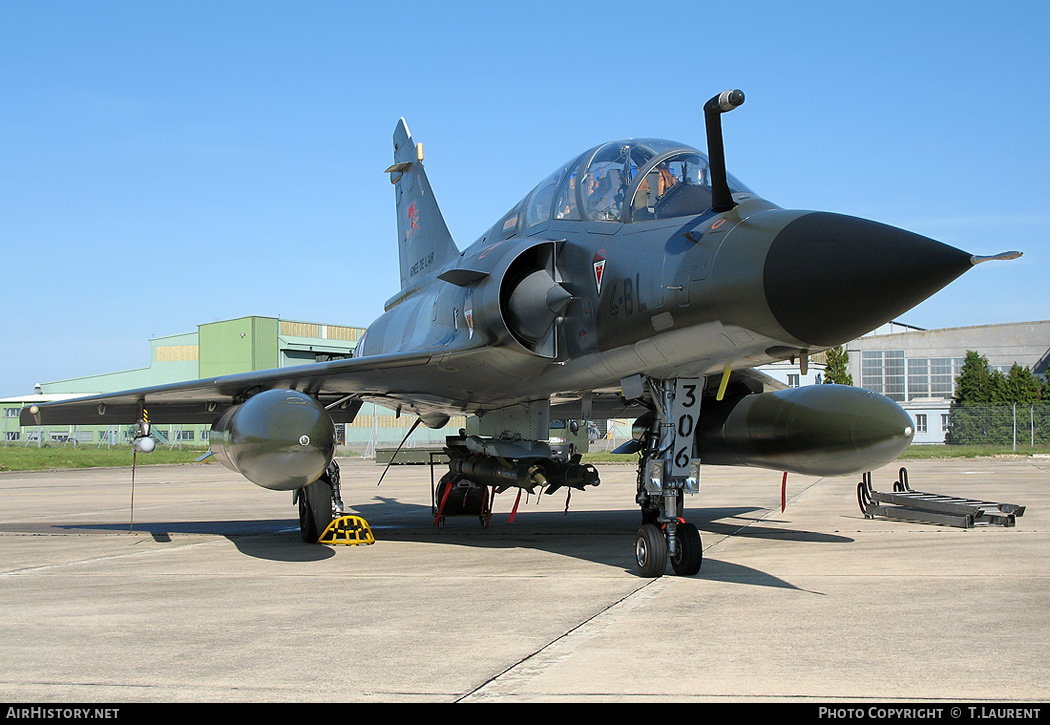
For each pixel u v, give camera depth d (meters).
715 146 6.29
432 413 11.26
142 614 5.66
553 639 4.81
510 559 8.16
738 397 9.22
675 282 6.27
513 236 8.70
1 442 57.44
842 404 8.07
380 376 9.07
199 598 6.25
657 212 7.00
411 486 21.66
